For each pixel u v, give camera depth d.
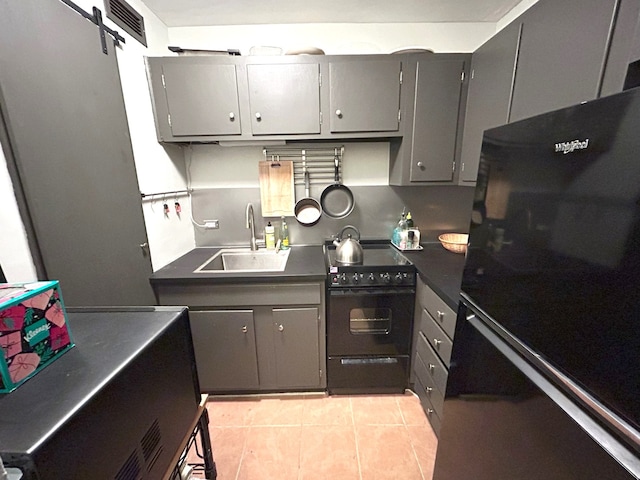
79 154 1.03
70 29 1.00
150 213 1.55
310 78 1.58
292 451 1.43
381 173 2.07
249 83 1.58
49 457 0.42
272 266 2.01
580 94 0.85
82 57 1.06
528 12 1.10
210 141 1.70
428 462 1.37
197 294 1.56
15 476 0.38
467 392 0.95
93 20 1.12
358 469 1.34
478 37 1.84
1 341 0.48
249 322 1.61
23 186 0.82
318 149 2.01
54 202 0.92
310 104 1.61
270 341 1.66
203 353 1.65
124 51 1.35
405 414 1.64
